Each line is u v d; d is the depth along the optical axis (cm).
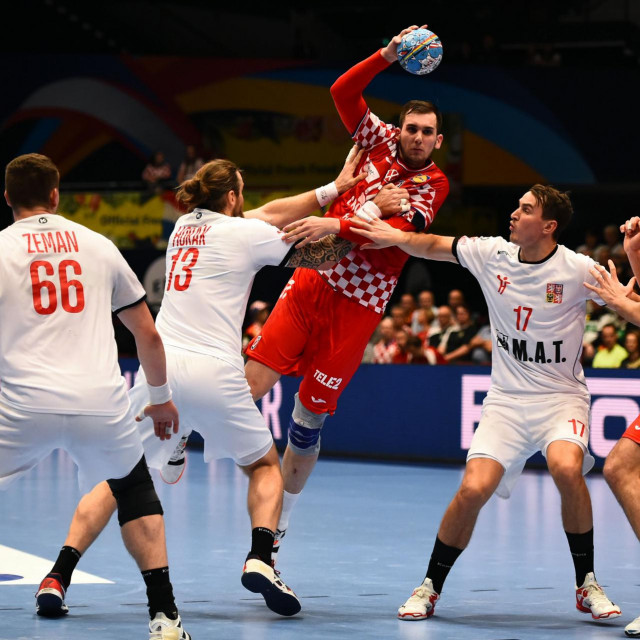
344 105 895
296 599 749
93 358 636
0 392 634
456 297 2081
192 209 818
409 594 866
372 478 1700
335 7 3300
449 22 3103
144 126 2919
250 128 2875
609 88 2738
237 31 3388
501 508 1385
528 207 782
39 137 2945
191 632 720
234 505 1374
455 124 2758
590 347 1888
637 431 777
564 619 780
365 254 902
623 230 789
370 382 1973
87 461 646
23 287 630
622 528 1226
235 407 773
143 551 647
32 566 952
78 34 3366
